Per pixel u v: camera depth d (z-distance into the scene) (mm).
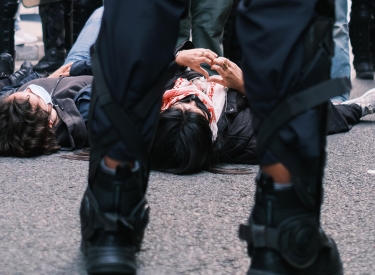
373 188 1717
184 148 1865
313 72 854
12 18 3473
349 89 865
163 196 1620
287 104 850
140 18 915
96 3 3988
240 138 2064
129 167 984
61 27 4039
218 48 3043
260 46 851
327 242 984
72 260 1159
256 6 856
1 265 1135
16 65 4703
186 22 3119
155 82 941
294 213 908
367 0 4184
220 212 1483
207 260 1170
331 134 2574
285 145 863
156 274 1099
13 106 2068
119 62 924
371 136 2512
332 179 1811
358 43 4262
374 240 1300
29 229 1336
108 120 946
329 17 881
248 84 871
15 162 2010
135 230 1017
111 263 984
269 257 921
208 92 2115
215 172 1930
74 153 2127
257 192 928
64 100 2260
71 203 1540
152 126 956
